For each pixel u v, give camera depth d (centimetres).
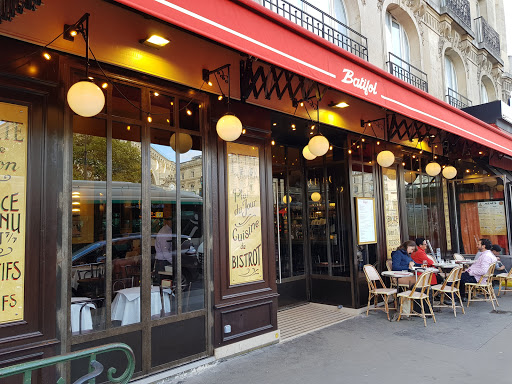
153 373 422
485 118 1054
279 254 754
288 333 605
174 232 460
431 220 1026
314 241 809
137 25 411
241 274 525
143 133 438
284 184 787
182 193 471
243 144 545
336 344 552
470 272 802
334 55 438
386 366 464
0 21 294
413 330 618
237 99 513
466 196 1155
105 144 406
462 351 512
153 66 424
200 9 300
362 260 760
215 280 491
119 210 412
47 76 361
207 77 472
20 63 344
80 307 375
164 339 436
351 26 827
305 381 424
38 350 340
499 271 988
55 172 363
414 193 959
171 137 466
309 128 676
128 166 424
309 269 812
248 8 341
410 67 1042
